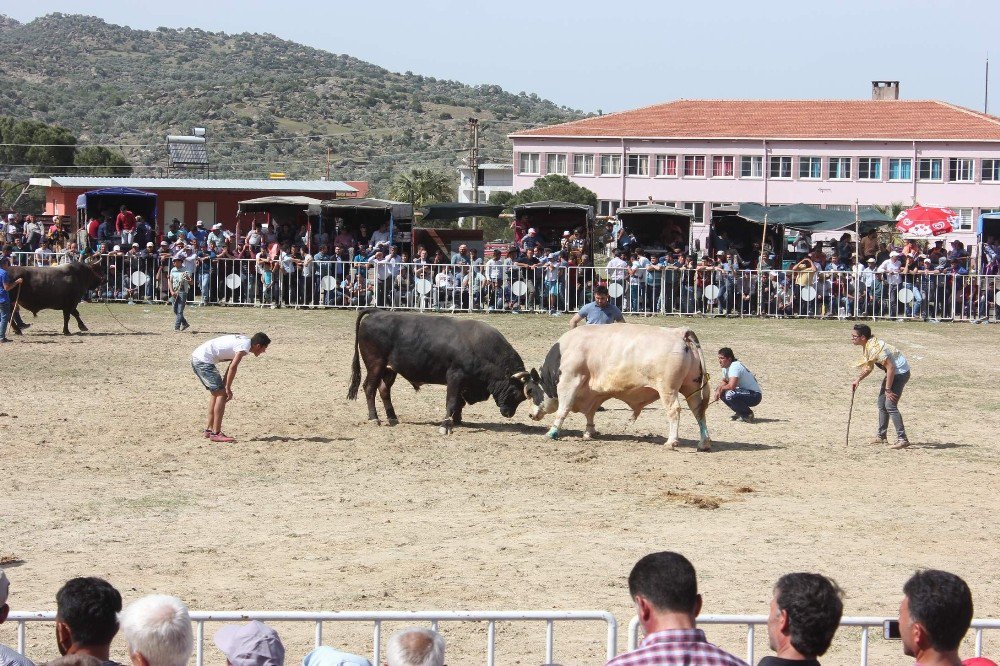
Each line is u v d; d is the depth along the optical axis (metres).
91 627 5.33
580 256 35.50
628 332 16.45
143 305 34.50
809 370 24.30
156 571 10.22
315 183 50.97
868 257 38.03
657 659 4.93
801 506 13.11
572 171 84.06
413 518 12.26
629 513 12.62
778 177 80.00
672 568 5.09
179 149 67.12
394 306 35.00
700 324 32.59
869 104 82.06
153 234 37.06
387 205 37.97
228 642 5.76
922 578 5.18
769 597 9.76
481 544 11.28
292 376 21.89
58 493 12.93
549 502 13.07
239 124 195.12
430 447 15.96
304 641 8.66
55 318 30.78
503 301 34.84
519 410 19.20
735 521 12.37
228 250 35.66
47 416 17.33
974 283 34.38
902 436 16.70
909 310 34.78
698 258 37.44
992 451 16.52
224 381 15.96
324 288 34.78
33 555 10.64
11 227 39.28
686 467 15.11
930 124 78.12
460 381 16.86
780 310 34.94
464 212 41.31
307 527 11.84
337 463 14.84
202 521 11.98
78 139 187.50
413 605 9.40
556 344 16.86
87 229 37.09
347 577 10.14
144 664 5.08
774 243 40.16
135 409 18.11
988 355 27.19
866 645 6.79
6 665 5.65
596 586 9.98
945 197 76.88
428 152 189.38
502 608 9.34
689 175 81.69
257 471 14.29
